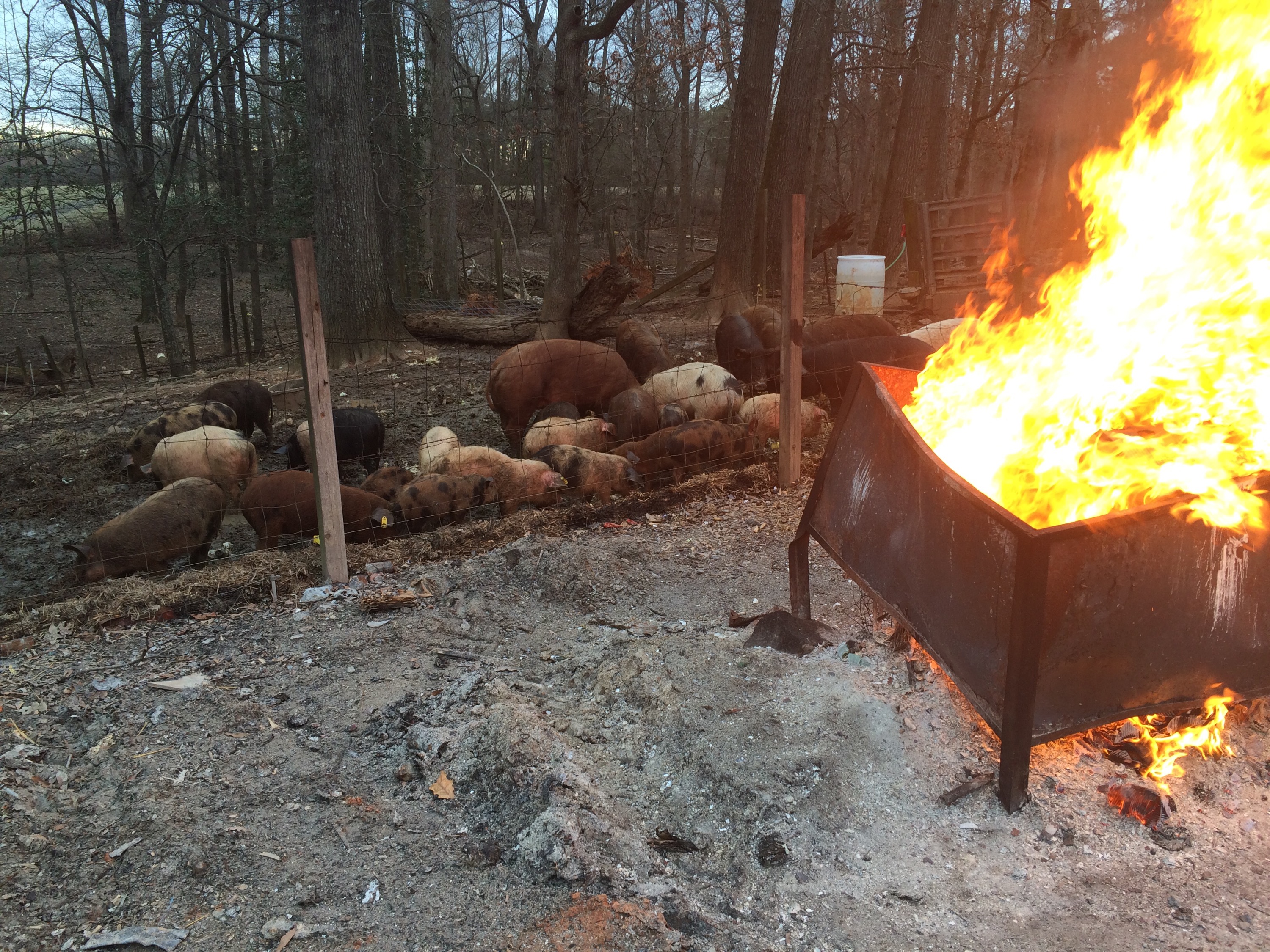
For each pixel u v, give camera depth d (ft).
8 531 23.91
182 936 8.69
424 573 17.78
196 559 20.25
